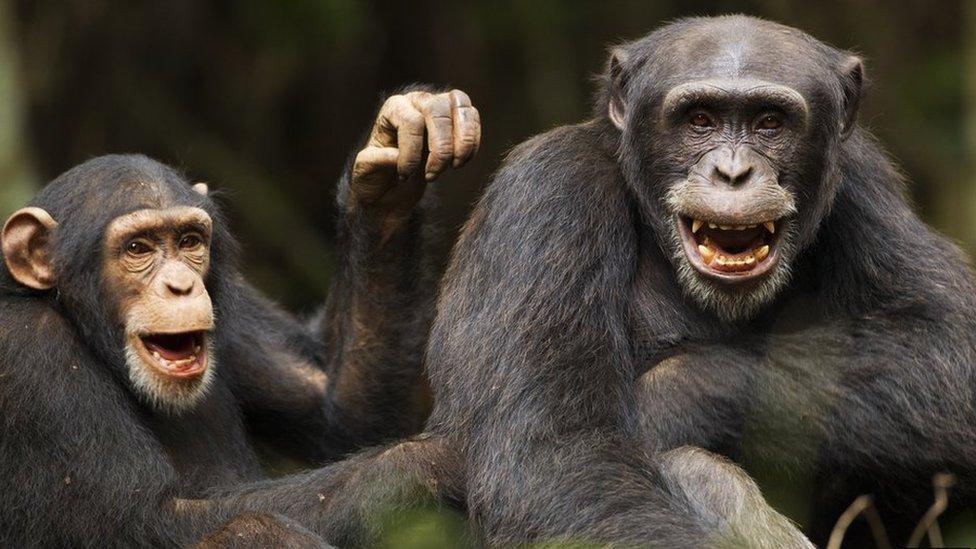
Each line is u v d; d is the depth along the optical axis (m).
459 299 12.92
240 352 15.52
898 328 12.52
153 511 13.21
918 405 12.18
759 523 11.19
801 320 12.92
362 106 30.02
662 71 12.56
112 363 13.81
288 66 28.91
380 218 14.86
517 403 11.98
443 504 12.62
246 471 14.81
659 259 12.84
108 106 27.67
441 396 12.92
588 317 12.30
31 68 26.27
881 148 13.95
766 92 12.16
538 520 11.54
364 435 15.53
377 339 15.38
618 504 11.30
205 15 28.09
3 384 13.38
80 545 13.18
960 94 27.20
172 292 13.59
